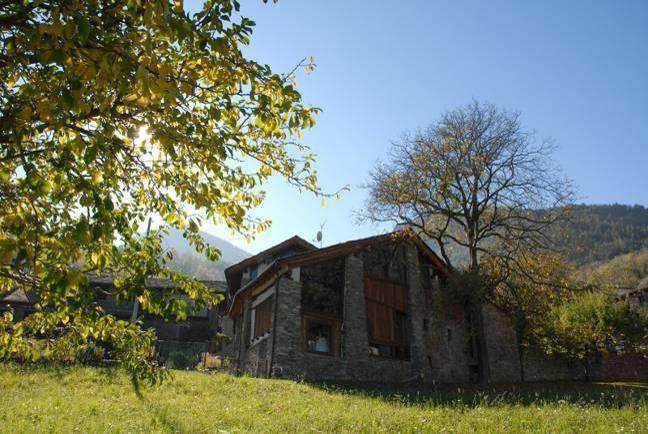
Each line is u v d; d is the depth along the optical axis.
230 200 6.64
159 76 4.33
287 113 5.69
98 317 6.32
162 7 4.23
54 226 5.43
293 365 21.52
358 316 24.59
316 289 23.86
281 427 10.80
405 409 13.39
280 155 6.91
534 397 17.84
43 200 5.61
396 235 27.16
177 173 6.46
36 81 4.55
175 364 28.69
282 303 22.22
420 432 10.29
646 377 33.12
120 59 4.41
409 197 28.86
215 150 5.51
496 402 15.68
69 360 21.05
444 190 28.95
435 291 29.38
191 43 4.80
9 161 5.45
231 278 34.56
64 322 6.31
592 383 26.39
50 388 16.66
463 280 27.27
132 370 7.09
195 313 6.73
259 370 22.53
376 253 27.05
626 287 50.50
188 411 12.65
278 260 22.58
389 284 26.91
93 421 11.05
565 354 32.38
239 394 15.98
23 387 16.75
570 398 16.62
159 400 14.59
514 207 28.88
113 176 5.59
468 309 29.06
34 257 4.32
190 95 5.39
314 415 12.23
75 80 4.22
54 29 4.00
